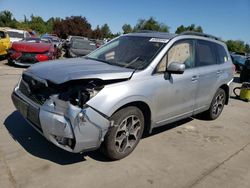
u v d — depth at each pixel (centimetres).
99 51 535
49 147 438
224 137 572
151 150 471
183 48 517
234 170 435
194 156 469
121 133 414
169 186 375
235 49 6488
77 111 353
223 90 664
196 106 566
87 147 373
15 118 542
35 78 398
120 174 389
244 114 777
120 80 400
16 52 1219
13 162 389
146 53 471
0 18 5953
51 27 7269
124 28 5334
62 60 481
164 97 464
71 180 363
